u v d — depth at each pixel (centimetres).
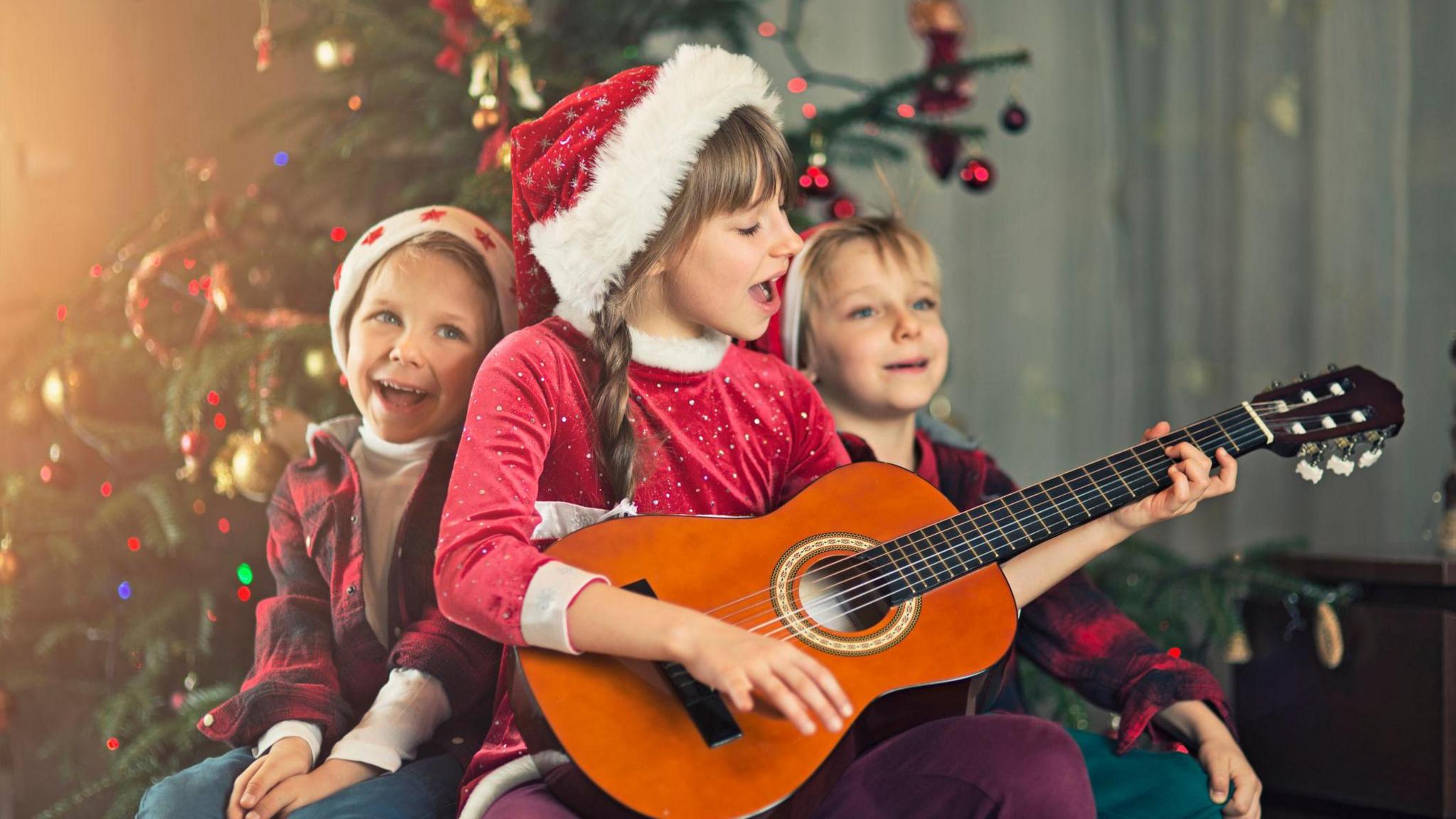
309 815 130
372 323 158
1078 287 296
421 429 158
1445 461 241
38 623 203
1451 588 175
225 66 243
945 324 296
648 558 125
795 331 181
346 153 193
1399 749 176
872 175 292
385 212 205
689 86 134
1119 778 141
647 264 136
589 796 106
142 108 236
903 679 118
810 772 107
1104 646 155
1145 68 291
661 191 132
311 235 198
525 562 116
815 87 296
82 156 231
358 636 151
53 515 197
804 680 103
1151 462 139
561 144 137
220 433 198
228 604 196
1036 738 115
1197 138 280
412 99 202
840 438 169
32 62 227
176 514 190
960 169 217
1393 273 250
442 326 158
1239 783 143
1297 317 263
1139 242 291
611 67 194
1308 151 262
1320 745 187
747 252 138
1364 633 181
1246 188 270
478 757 129
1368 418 142
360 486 157
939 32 216
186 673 192
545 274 145
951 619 125
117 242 203
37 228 227
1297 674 192
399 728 141
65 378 192
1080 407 295
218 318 189
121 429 199
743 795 104
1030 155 296
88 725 206
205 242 190
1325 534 251
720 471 145
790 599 124
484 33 187
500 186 168
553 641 112
